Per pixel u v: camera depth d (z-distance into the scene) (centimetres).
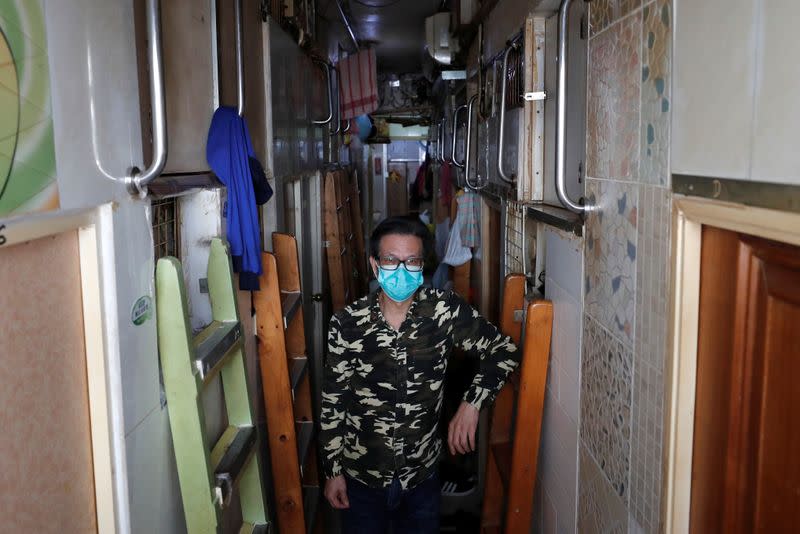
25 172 106
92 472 138
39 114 110
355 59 683
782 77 96
